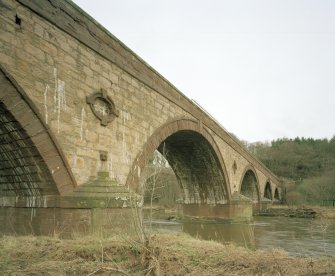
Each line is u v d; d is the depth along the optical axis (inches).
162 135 713.0
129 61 597.0
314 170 4261.8
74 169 450.6
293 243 680.4
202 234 864.9
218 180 1235.2
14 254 297.7
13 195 476.4
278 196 3053.6
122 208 440.1
